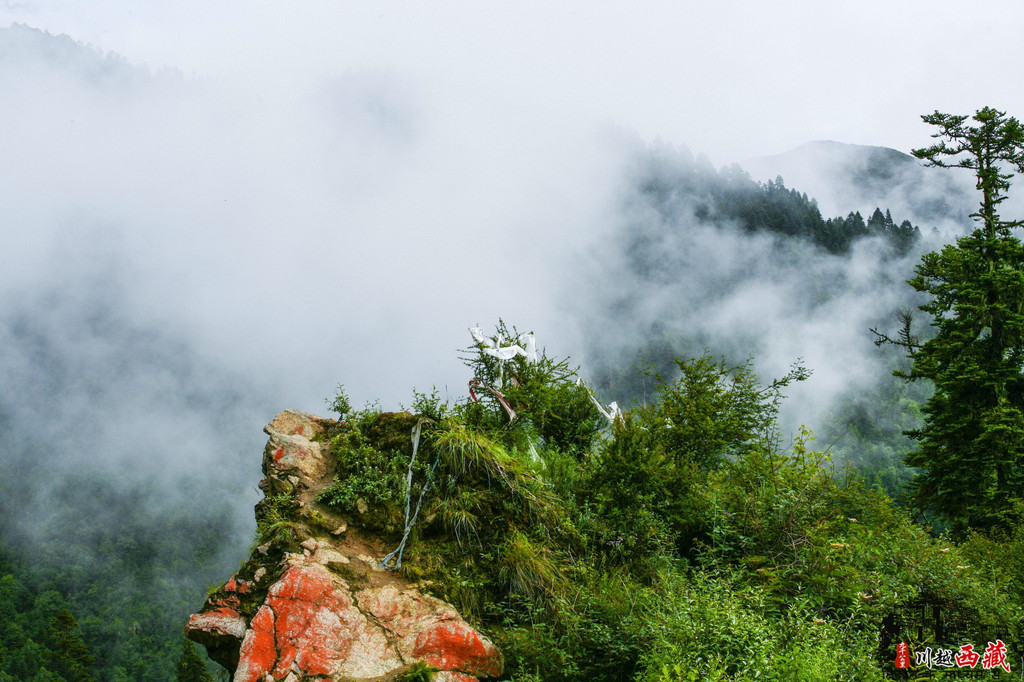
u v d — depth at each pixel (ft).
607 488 26.91
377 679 17.21
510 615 21.26
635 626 19.39
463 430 25.44
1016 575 24.79
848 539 23.38
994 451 61.57
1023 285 67.00
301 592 18.58
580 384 35.40
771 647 16.70
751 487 26.21
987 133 71.82
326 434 26.66
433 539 22.89
